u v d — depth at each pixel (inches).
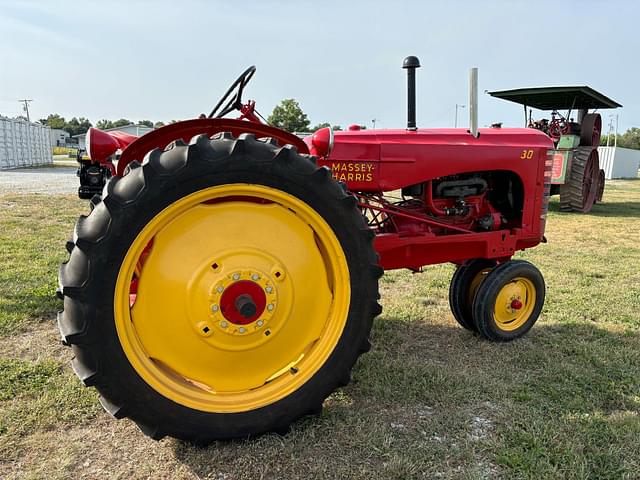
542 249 265.1
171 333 83.9
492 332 137.0
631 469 84.6
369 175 125.1
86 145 99.0
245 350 87.7
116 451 87.7
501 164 138.0
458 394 107.7
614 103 426.3
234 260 84.5
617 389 112.0
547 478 82.1
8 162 928.9
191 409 83.7
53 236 261.4
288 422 90.2
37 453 87.0
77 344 75.2
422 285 191.9
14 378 111.3
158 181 77.2
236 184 82.1
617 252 257.9
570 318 157.9
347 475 82.0
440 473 83.2
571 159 402.9
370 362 122.8
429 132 134.1
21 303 156.7
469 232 140.3
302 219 89.7
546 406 104.0
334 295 93.7
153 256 82.0
